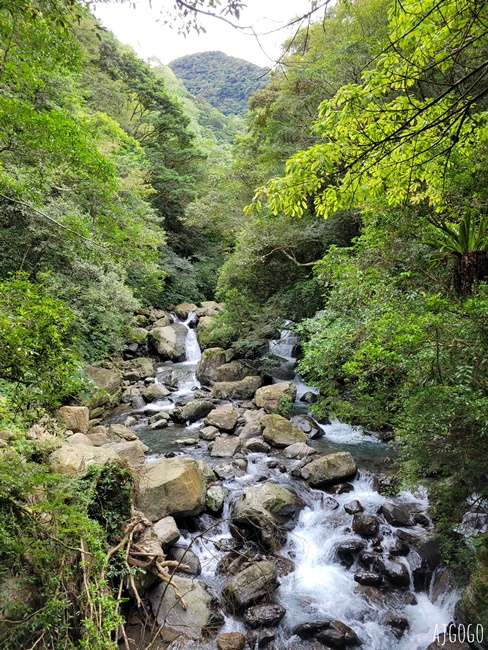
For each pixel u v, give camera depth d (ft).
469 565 12.54
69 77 28.66
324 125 8.93
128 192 34.06
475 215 13.17
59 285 26.27
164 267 61.52
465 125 10.89
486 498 12.50
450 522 13.93
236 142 71.87
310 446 25.14
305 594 13.78
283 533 16.34
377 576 14.12
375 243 15.40
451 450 11.44
